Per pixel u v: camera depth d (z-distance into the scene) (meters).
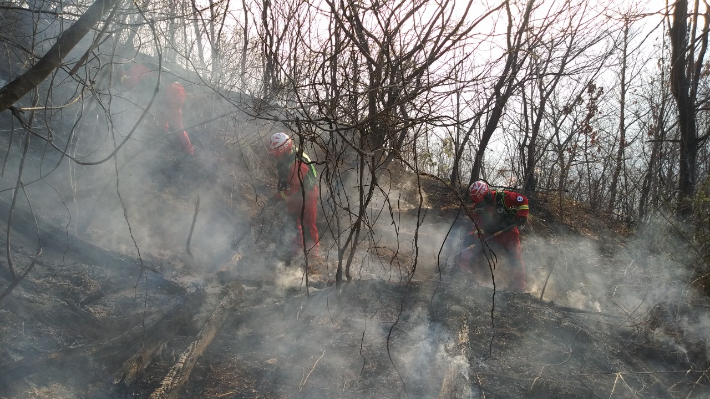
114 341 3.20
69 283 3.90
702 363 3.80
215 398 3.00
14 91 2.53
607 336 4.11
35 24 3.28
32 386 2.79
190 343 3.29
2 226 4.23
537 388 3.30
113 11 2.71
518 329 4.12
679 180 8.31
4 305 3.38
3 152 4.87
